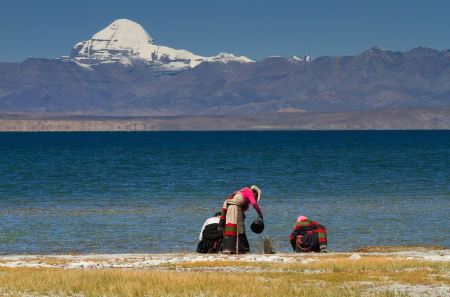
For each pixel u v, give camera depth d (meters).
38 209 130.62
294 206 132.50
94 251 83.69
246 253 59.00
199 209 129.50
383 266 46.88
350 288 37.44
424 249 74.94
